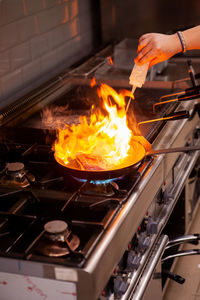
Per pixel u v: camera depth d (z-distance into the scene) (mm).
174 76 3268
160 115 2756
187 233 3164
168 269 2910
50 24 3189
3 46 2805
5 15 2793
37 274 1918
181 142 2791
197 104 3002
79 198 2137
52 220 2074
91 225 2016
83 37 3604
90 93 3066
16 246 2100
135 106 2889
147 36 2537
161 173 2482
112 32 3760
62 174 2244
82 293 1918
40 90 3000
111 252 2004
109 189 2182
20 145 2467
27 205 2158
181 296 2932
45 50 3172
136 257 2250
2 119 2691
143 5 3619
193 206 3311
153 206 2521
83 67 3314
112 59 3385
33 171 2402
